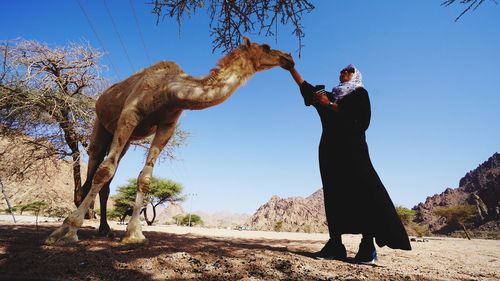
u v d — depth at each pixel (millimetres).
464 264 4211
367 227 3623
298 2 4223
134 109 4246
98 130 5453
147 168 4344
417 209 138625
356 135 3812
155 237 5004
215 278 2551
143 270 2654
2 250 3189
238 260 3170
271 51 4445
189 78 4445
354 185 3689
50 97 13641
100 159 5418
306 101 4082
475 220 90562
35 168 14688
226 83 4242
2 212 25531
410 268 3461
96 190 3979
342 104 3838
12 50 13438
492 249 8531
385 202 3602
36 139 14352
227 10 4566
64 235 3660
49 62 13992
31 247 3359
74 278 2400
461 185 152500
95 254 3092
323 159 3979
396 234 3504
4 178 14422
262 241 6113
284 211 159625
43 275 2445
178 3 4449
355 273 2945
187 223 64375
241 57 4395
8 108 13578
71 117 14164
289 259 3410
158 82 4359
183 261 3006
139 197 4156
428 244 9133
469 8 2912
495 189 104062
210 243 4523
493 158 147625
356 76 4102
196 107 4246
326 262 3439
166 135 4613
